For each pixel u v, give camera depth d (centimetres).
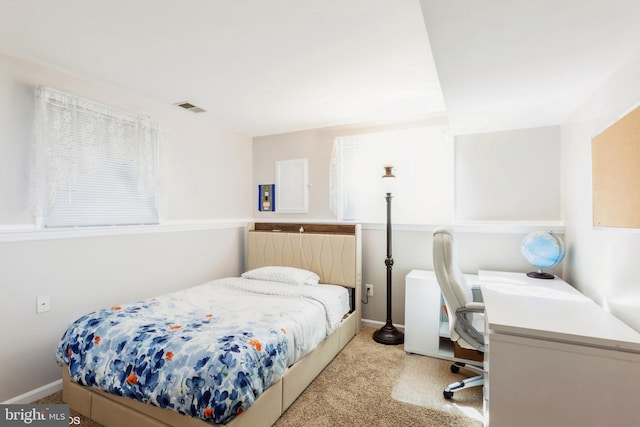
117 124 259
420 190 324
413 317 277
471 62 155
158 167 290
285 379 192
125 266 263
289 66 218
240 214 397
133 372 157
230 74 231
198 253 333
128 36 181
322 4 152
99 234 245
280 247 357
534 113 239
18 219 205
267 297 262
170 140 306
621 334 123
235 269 383
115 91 258
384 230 338
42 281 214
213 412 137
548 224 279
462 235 303
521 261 282
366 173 347
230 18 163
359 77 235
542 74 167
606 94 171
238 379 144
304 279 304
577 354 122
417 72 226
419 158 325
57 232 219
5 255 198
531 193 285
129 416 165
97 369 167
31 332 209
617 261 154
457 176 312
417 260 325
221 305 236
